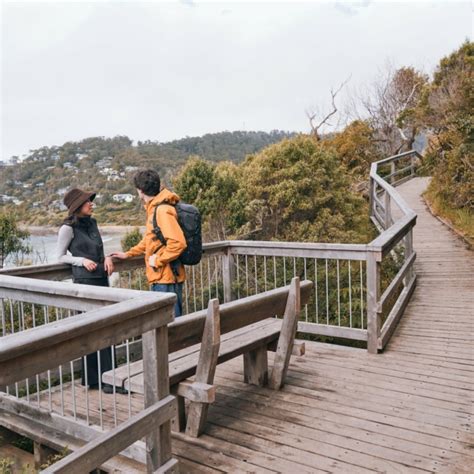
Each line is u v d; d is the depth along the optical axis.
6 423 2.88
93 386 3.37
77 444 2.57
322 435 2.68
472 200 9.85
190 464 2.42
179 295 3.46
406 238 6.05
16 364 1.48
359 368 3.73
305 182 10.58
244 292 6.75
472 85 10.91
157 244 3.29
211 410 3.02
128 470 2.28
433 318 5.02
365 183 14.51
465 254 7.81
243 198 10.57
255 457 2.47
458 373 3.57
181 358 2.78
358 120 19.53
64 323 1.69
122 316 1.86
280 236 10.72
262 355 3.38
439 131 13.22
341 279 7.15
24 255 10.25
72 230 3.36
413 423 2.80
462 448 2.51
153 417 2.06
